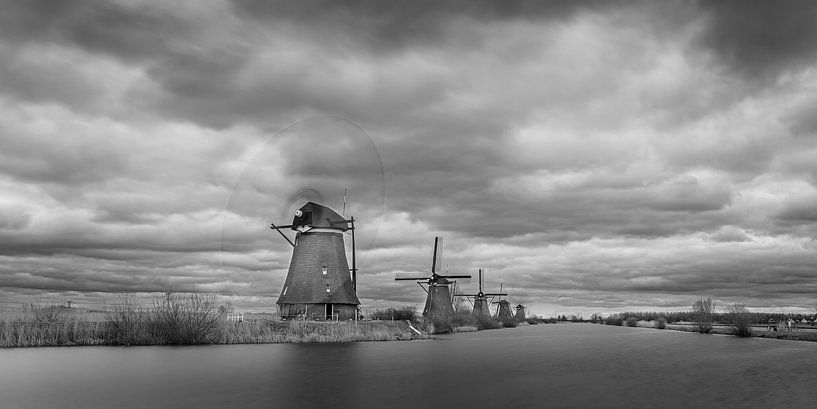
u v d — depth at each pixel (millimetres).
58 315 49094
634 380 29359
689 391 25859
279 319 56188
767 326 90000
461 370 32688
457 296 116000
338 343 51500
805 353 46156
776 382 28766
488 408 21750
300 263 56969
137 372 29484
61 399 22422
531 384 27594
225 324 50156
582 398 23906
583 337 76562
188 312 48500
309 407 21562
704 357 42625
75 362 33531
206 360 35094
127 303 48469
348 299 58188
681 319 175000
